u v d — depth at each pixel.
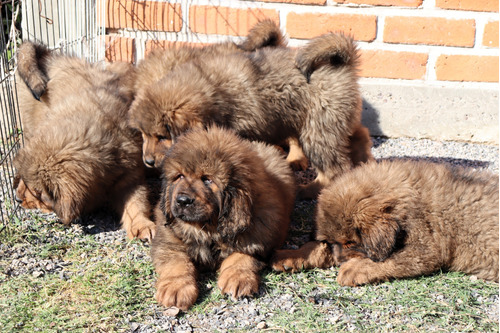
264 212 2.57
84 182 2.99
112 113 3.28
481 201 2.65
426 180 2.72
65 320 2.23
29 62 3.79
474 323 2.28
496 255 2.59
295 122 3.51
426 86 4.37
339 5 4.26
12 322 2.21
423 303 2.41
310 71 3.39
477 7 4.20
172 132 3.08
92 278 2.54
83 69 3.84
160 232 2.68
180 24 4.36
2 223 2.99
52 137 3.01
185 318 2.28
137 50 4.41
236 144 2.57
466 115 4.36
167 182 2.59
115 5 4.34
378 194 2.61
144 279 2.55
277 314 2.32
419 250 2.59
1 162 3.35
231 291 2.40
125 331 2.18
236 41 4.38
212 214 2.47
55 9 4.36
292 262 2.64
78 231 3.02
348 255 2.67
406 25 4.26
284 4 4.29
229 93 3.32
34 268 2.61
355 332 2.21
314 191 3.48
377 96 4.40
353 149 3.72
